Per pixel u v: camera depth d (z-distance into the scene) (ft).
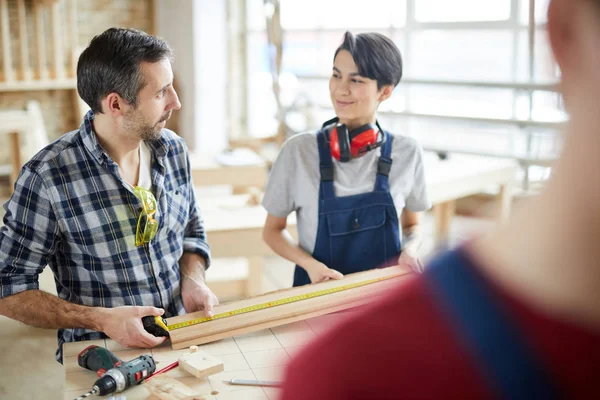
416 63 18.60
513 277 0.92
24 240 5.36
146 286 5.81
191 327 5.16
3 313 5.32
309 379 1.01
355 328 1.01
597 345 0.86
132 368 4.31
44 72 20.18
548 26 0.91
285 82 21.98
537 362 0.88
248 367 4.61
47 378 9.23
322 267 6.23
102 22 22.26
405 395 0.92
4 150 20.84
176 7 22.53
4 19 19.24
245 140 17.12
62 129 21.94
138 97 5.33
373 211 6.45
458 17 17.38
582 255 0.88
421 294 0.98
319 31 20.99
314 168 6.48
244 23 22.95
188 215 6.32
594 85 0.88
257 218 10.09
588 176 0.88
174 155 6.15
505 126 16.75
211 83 22.77
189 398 4.01
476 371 0.89
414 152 6.68
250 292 11.37
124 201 5.62
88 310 5.14
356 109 6.39
